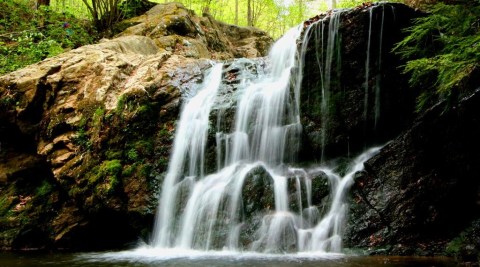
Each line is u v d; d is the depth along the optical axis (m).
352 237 6.15
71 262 5.80
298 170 7.28
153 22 14.72
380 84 7.43
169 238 7.07
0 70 11.36
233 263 5.32
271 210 6.66
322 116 7.47
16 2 14.20
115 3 15.47
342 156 7.38
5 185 8.51
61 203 8.02
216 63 9.61
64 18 14.55
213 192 7.10
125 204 7.41
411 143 6.74
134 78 8.91
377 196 6.43
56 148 8.20
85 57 9.45
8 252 6.97
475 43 5.50
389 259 5.46
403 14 7.46
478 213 6.12
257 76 9.03
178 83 8.75
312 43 7.67
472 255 5.48
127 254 6.50
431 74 7.06
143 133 7.98
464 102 6.54
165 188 7.49
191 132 7.94
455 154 6.47
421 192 6.30
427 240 6.02
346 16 7.48
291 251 6.18
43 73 8.91
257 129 7.82
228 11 29.53
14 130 8.94
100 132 7.95
